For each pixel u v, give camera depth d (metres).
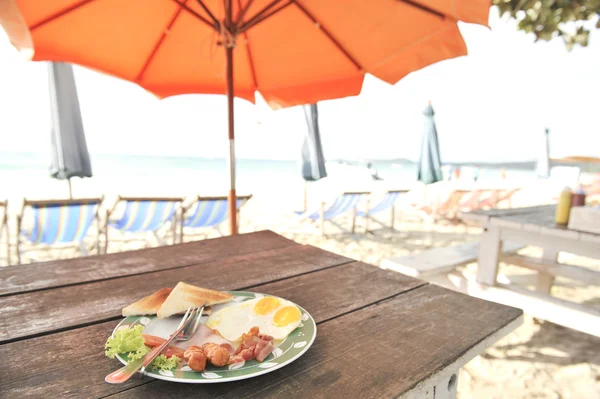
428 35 2.09
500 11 2.93
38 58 2.14
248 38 2.67
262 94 3.08
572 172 13.55
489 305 0.92
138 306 0.77
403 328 0.79
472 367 1.99
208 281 1.05
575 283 3.19
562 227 1.93
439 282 2.49
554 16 2.84
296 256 1.31
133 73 2.65
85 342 0.69
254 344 0.65
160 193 11.16
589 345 2.21
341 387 0.57
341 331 0.77
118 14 2.24
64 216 3.06
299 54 2.68
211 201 3.79
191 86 2.91
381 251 4.53
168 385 0.57
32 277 1.04
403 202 8.72
